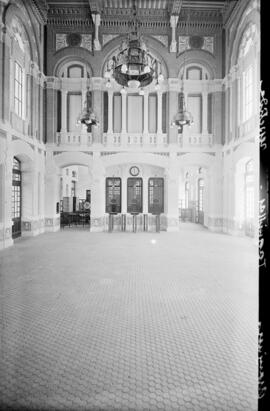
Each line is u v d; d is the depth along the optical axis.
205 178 17.17
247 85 12.60
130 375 3.08
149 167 16.09
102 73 14.82
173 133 14.92
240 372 3.14
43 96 14.69
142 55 7.52
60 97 15.10
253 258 8.77
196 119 15.36
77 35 14.66
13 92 11.29
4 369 3.18
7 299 5.30
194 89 15.20
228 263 8.12
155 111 15.32
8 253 9.34
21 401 2.68
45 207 14.97
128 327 4.22
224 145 14.88
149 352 3.54
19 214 13.09
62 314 4.66
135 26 8.87
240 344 3.75
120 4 13.98
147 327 4.22
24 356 3.44
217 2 13.86
